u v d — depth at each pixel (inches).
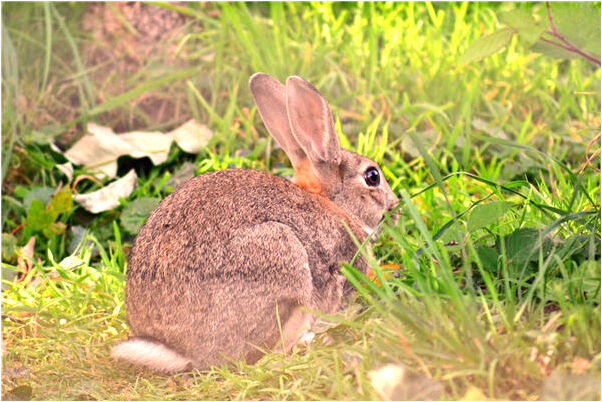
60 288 341.7
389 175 382.3
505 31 263.9
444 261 277.9
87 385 269.4
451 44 481.7
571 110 454.9
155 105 491.2
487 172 389.4
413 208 263.1
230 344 268.2
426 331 242.7
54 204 375.9
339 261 290.5
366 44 495.5
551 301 268.5
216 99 481.4
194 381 267.7
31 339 298.4
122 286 333.7
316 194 304.5
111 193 397.4
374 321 259.0
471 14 531.8
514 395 229.5
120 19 534.6
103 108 464.8
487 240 307.6
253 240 269.4
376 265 270.1
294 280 270.5
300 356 271.3
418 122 430.9
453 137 406.0
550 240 282.5
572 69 467.2
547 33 276.7
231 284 266.5
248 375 263.6
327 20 512.1
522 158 404.5
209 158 429.7
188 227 272.8
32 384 272.8
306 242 281.4
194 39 527.2
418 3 530.0
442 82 464.1
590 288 256.8
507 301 254.5
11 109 464.4
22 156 432.8
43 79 502.9
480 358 232.7
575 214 280.2
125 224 372.5
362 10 525.3
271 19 522.3
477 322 242.2
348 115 443.5
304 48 481.1
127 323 289.7
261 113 317.4
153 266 271.6
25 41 513.7
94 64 519.8
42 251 376.8
